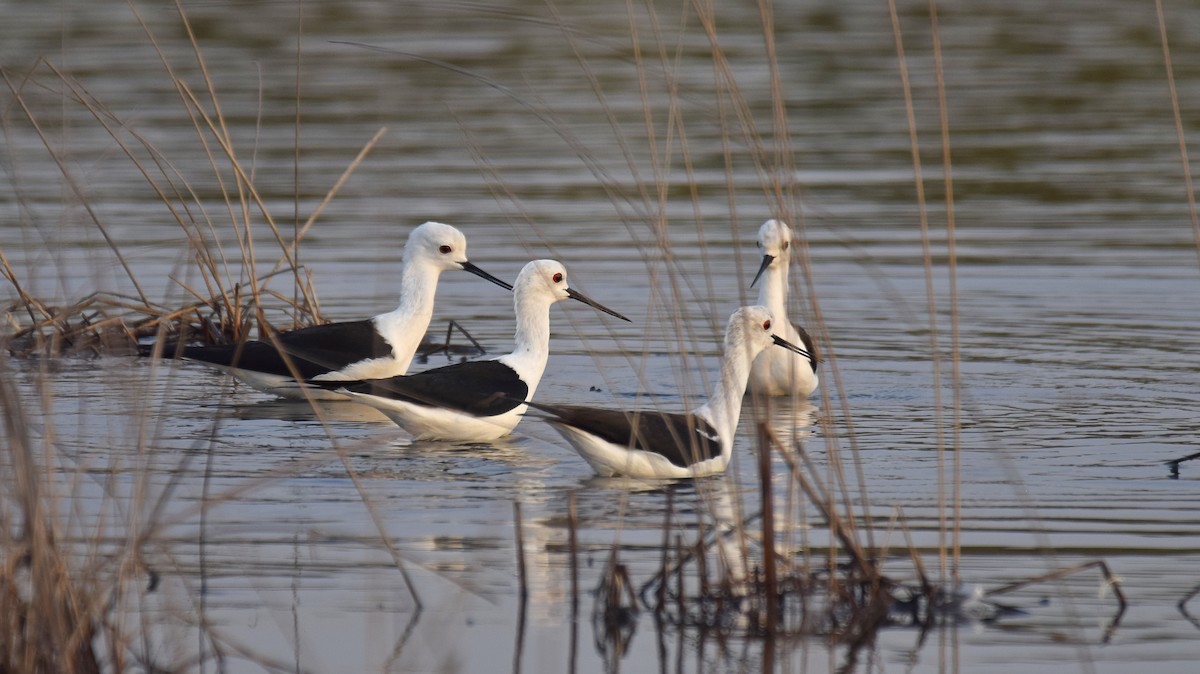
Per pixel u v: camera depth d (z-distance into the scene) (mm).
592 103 29141
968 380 15188
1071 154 26078
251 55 33000
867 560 9820
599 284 18969
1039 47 35406
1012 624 9039
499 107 29656
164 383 15797
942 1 41250
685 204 23172
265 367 14852
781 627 9094
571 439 12078
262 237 21203
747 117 10773
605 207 22734
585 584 9680
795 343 15055
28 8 36250
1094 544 10211
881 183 24344
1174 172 24703
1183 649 8562
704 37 35344
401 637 8797
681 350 10852
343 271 19484
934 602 9250
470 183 23953
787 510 9844
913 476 11938
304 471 12172
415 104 29969
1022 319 17531
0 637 7836
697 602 9352
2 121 14188
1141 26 37438
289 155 25625
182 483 11680
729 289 18734
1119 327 17094
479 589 9547
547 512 11094
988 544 10273
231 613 9164
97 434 12945
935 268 19625
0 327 10812
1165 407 13961
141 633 8500
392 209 21906
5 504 8578
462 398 13312
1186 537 10312
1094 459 12297
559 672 8406
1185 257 19953
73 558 9688
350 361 15016
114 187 23484
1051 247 20516
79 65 30734
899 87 31438
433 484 11875
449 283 20422
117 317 14914
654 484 11914
